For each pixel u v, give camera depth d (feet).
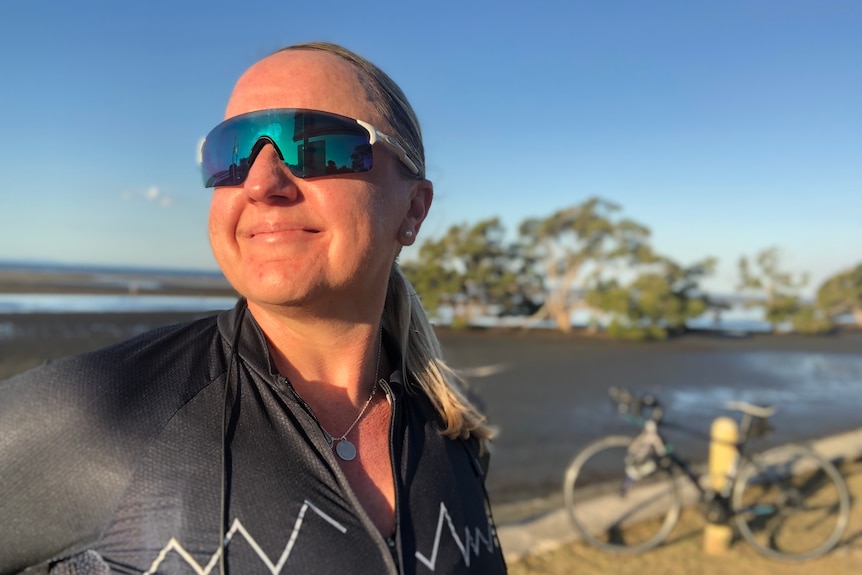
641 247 92.89
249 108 3.89
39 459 3.16
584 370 53.52
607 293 90.43
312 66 4.00
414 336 5.10
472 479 4.82
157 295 142.20
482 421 5.28
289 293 3.66
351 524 3.57
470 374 49.11
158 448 3.27
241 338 3.92
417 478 4.21
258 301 3.76
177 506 3.19
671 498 17.88
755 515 17.04
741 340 90.07
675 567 14.38
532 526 15.92
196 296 141.79
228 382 3.66
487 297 97.09
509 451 25.44
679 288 94.07
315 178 3.71
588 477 21.86
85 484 3.17
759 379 52.65
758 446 28.32
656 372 54.44
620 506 17.17
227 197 3.79
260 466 3.43
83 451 3.18
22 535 3.21
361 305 4.17
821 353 75.56
